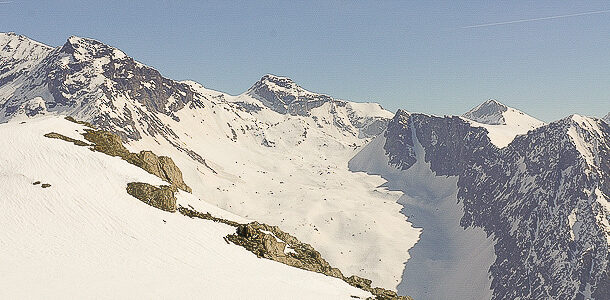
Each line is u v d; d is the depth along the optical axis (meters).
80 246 74.12
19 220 78.75
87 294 58.56
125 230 82.44
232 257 84.00
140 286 63.53
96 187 92.88
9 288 57.06
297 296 69.44
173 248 80.56
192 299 61.81
